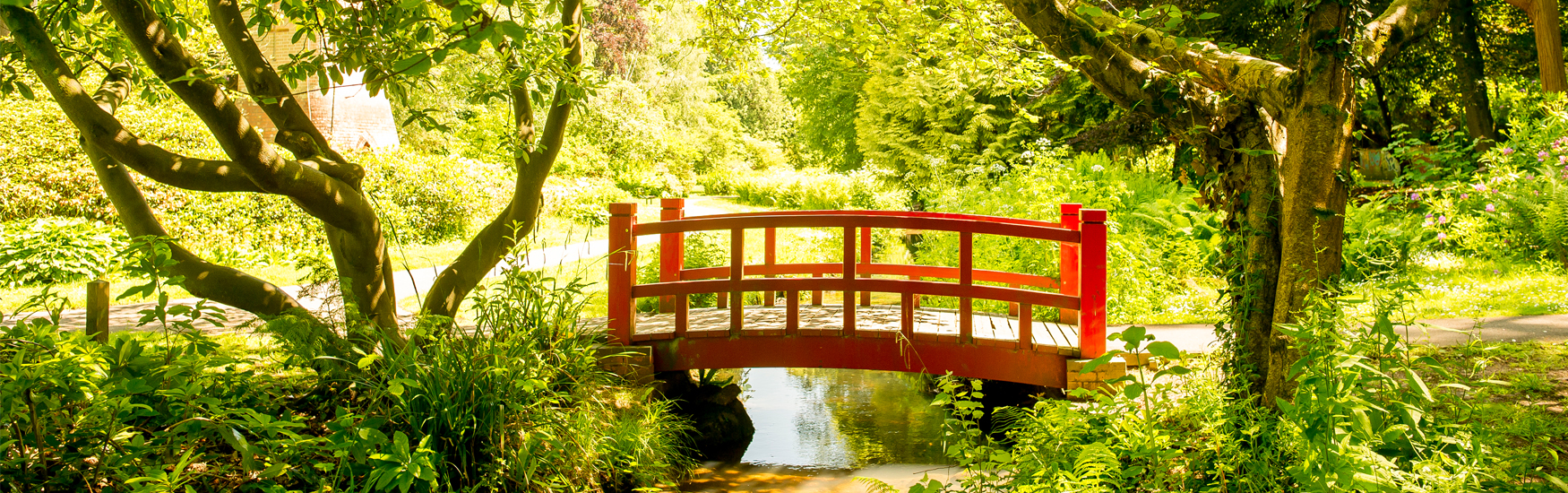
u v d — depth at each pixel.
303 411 4.01
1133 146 16.36
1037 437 3.63
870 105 20.84
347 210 4.23
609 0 30.94
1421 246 8.59
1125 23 3.64
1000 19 6.86
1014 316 6.25
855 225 5.16
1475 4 13.60
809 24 7.11
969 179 12.95
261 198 11.33
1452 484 2.45
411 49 4.03
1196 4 13.80
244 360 3.53
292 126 4.42
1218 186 3.83
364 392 3.95
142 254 3.39
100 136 3.64
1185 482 3.13
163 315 3.31
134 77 4.96
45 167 9.98
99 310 4.64
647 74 31.56
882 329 5.32
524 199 4.97
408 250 12.32
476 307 4.36
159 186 10.43
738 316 5.34
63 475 2.90
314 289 4.53
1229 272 3.85
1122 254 7.71
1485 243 8.32
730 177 31.36
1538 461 3.10
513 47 4.19
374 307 4.55
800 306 6.62
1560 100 9.82
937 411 6.12
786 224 5.22
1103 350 4.82
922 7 6.65
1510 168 8.92
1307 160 3.17
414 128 21.23
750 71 8.11
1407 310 6.08
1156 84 3.73
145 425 3.29
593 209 16.58
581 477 3.93
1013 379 5.05
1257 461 3.00
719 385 6.08
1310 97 3.13
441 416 3.65
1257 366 3.65
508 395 3.87
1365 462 2.42
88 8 4.17
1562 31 14.78
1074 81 17.23
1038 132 19.75
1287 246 3.29
